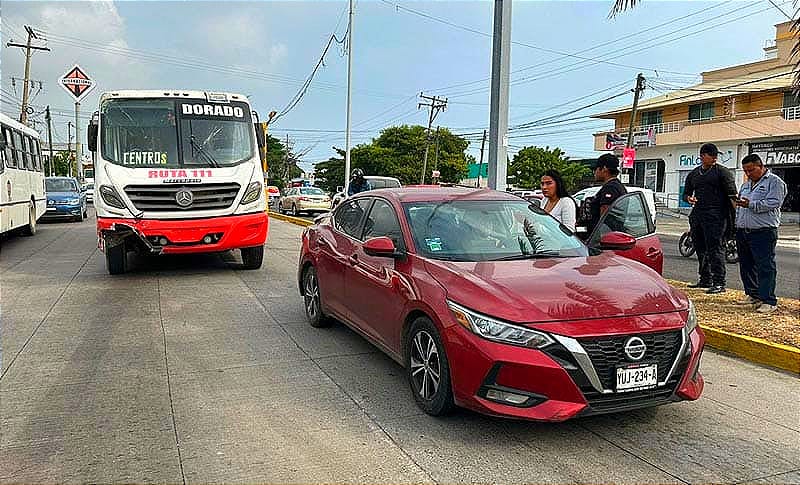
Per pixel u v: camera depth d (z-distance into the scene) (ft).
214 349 20.40
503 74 31.65
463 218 18.13
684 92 146.92
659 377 13.19
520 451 13.06
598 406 12.74
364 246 16.52
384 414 14.99
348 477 11.98
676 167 135.13
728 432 14.08
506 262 15.98
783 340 19.81
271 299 28.45
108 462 12.58
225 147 33.63
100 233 31.96
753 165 23.70
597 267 15.69
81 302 27.50
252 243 33.91
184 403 15.70
